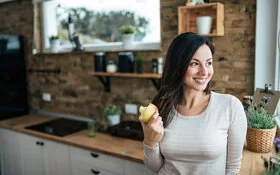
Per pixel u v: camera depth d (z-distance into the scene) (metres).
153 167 1.33
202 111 1.21
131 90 2.63
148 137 1.18
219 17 1.94
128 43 2.51
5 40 3.12
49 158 2.56
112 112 2.54
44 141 2.57
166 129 1.23
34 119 3.15
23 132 2.71
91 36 2.96
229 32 2.02
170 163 1.25
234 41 2.01
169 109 1.24
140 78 2.55
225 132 1.17
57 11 3.17
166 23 2.32
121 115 2.73
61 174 2.49
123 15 2.68
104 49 2.78
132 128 2.41
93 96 2.92
